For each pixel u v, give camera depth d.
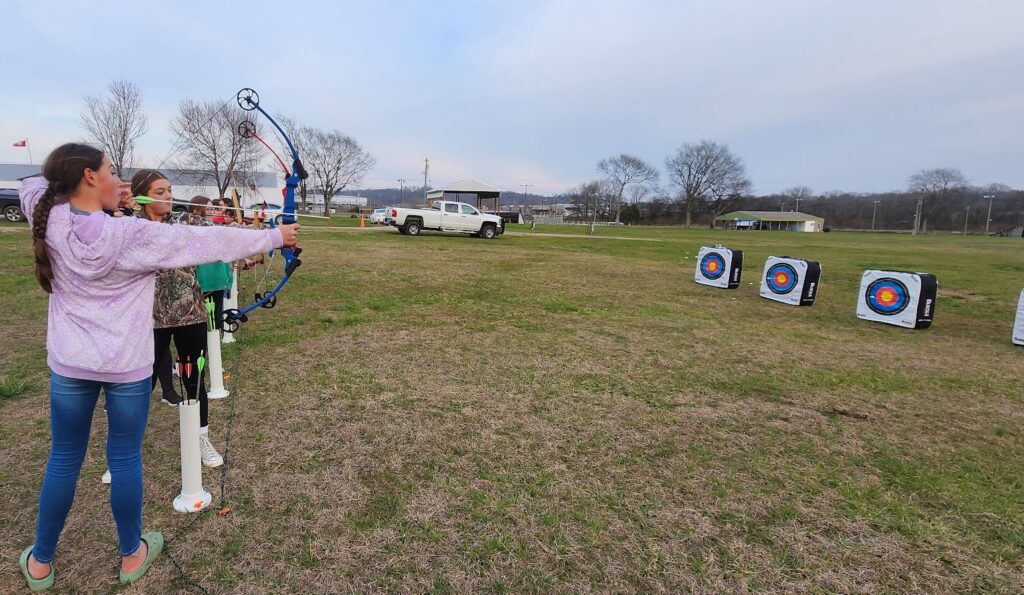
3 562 2.06
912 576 2.18
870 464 3.15
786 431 3.60
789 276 8.98
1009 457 3.30
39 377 4.06
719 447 3.31
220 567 2.10
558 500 2.65
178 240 1.72
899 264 17.88
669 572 2.16
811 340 6.40
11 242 12.89
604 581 2.10
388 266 11.91
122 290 1.73
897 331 7.23
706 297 9.39
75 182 1.67
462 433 3.37
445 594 2.00
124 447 1.87
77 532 2.26
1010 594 2.08
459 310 7.29
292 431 3.31
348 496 2.62
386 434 3.31
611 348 5.57
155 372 2.79
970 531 2.50
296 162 2.75
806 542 2.38
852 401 4.25
